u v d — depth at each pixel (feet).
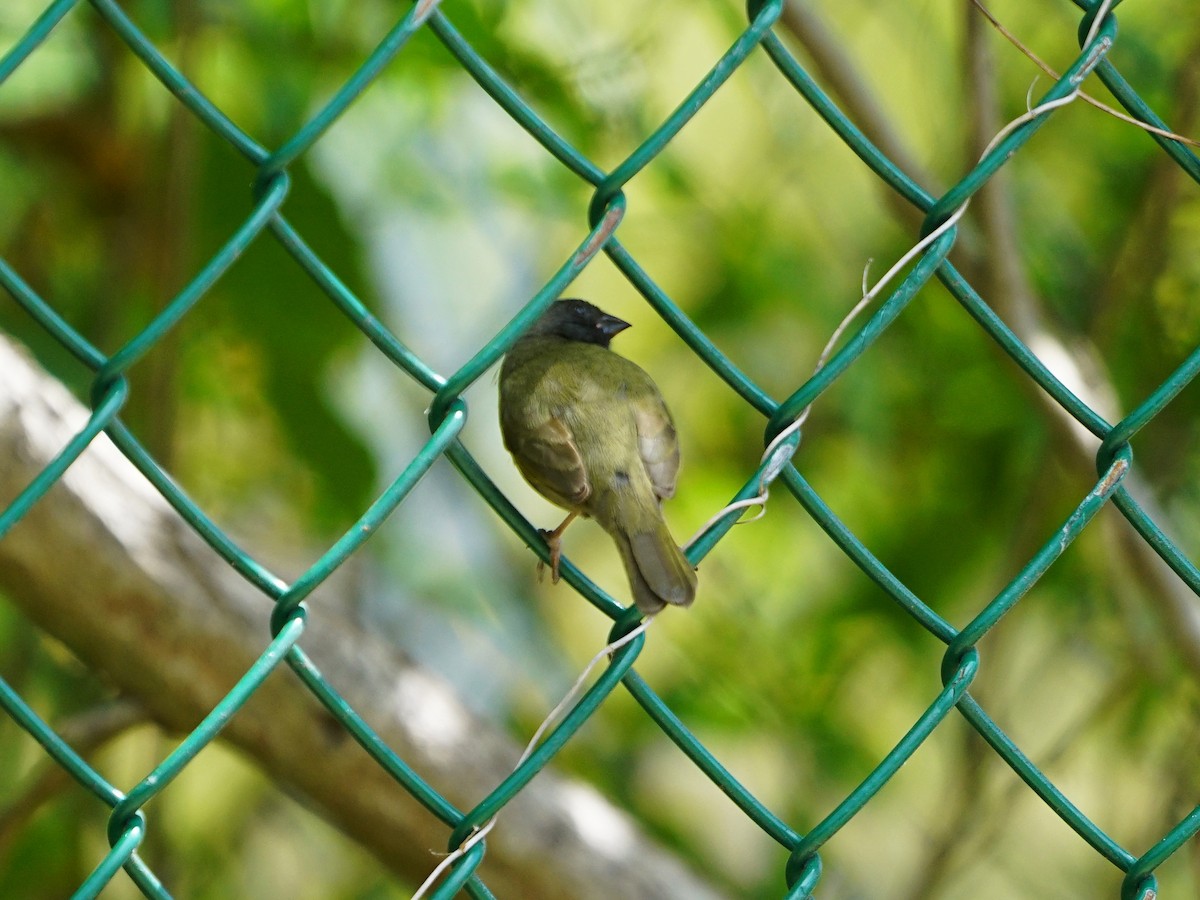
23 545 23.44
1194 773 36.06
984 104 28.66
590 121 34.47
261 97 32.48
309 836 39.83
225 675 24.93
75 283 35.47
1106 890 40.14
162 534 24.64
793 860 15.11
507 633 38.83
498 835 26.11
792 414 15.35
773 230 39.93
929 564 39.58
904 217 29.53
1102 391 29.91
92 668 25.00
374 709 25.70
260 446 37.47
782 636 39.19
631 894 26.71
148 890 13.14
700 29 40.47
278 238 13.89
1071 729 37.78
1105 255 37.78
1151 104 37.06
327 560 13.71
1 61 12.46
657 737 38.19
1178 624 29.53
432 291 39.65
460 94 34.53
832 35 29.25
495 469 41.19
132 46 13.25
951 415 39.34
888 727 40.70
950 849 36.94
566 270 14.60
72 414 24.17
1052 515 38.65
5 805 34.47
